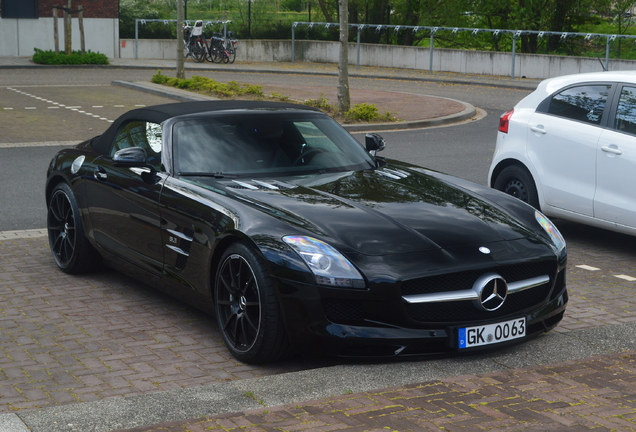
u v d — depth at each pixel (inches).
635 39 1123.3
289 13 1614.2
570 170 285.6
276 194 188.2
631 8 1414.9
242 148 212.4
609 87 280.5
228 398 147.5
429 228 174.4
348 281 159.6
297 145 218.1
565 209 288.0
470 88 1054.4
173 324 204.7
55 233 258.8
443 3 1513.3
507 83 1096.8
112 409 141.9
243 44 1540.4
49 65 1256.8
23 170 443.2
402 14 1576.0
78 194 243.6
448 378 153.9
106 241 231.5
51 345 187.9
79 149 256.7
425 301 161.6
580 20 1450.5
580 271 258.2
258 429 129.3
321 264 161.2
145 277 217.5
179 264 197.0
